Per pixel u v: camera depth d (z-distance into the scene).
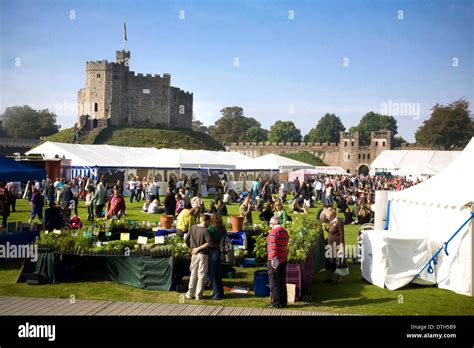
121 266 11.56
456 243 11.16
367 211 23.16
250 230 15.29
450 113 99.06
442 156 63.62
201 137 113.44
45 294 10.50
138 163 39.75
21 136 129.62
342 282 12.12
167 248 11.31
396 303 10.05
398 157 66.19
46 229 15.52
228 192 37.75
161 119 111.75
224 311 9.34
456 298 10.50
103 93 102.44
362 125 154.12
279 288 9.66
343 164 114.00
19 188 35.41
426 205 12.24
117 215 19.61
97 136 96.88
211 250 10.30
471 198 11.12
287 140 157.50
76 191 30.61
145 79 109.31
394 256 11.55
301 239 11.16
